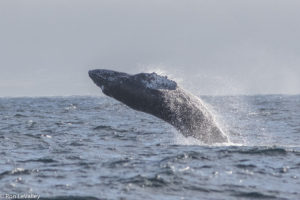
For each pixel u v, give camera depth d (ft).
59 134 384.68
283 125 480.23
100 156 272.51
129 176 222.48
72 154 279.90
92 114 646.74
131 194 199.93
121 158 262.88
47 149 299.99
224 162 246.68
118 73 272.72
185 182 213.87
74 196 197.06
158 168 235.81
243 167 237.86
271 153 266.77
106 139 352.28
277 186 209.77
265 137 380.58
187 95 274.36
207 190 204.85
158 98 265.13
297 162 248.93
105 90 272.31
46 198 195.00
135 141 339.77
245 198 196.85
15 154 281.13
